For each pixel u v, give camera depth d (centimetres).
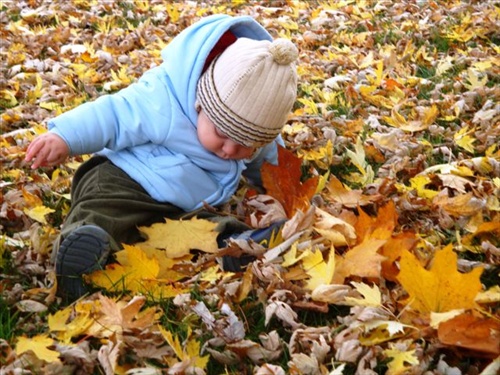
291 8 275
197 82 113
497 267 105
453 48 215
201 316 93
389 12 258
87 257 98
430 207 124
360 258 100
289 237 108
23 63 206
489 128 155
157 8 267
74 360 86
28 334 92
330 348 89
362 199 124
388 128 161
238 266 107
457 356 87
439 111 168
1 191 132
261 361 88
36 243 111
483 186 131
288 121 166
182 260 107
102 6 267
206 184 117
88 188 111
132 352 89
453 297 89
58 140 108
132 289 100
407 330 90
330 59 210
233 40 120
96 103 113
